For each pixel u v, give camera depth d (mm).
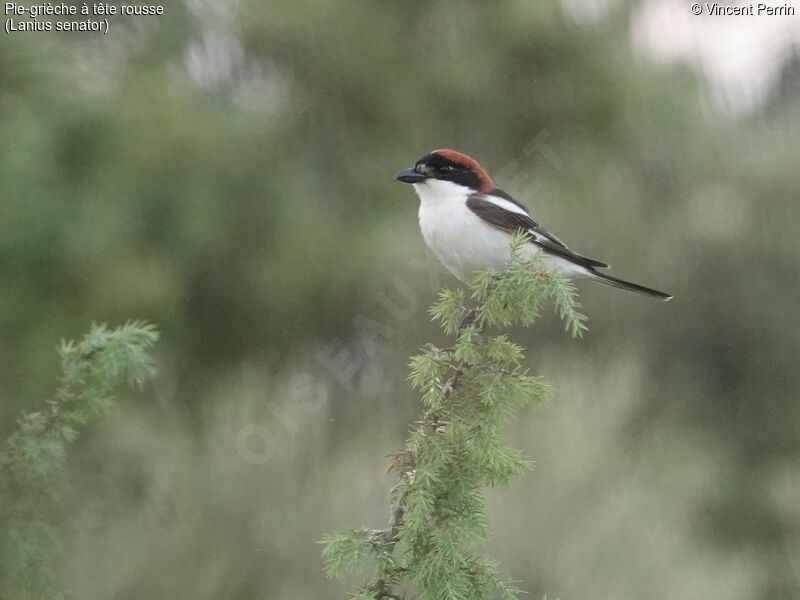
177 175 12711
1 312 11555
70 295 12078
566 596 15031
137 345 4656
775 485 15414
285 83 14195
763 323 14523
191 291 13336
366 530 4645
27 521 4605
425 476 4504
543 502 15391
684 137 14555
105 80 12789
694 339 14688
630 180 14664
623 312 14383
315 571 13570
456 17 14430
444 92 14148
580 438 15344
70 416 4582
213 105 13281
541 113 14578
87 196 12195
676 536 15594
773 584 15312
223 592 13102
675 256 14438
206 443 13766
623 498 15570
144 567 12227
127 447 12172
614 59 14398
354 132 14375
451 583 4445
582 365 14523
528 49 14258
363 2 14203
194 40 13359
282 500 13977
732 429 15234
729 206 14656
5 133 11742
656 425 15234
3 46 11609
